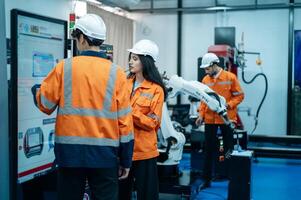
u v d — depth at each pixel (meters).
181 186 3.57
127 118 2.00
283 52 7.13
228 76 4.62
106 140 1.94
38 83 2.51
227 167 4.02
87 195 2.64
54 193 2.68
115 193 2.03
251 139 6.46
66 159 1.91
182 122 6.02
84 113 1.90
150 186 2.64
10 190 2.21
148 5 7.89
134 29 7.94
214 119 4.45
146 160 2.63
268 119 7.28
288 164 5.95
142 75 2.63
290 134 6.97
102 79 1.94
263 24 7.20
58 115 1.93
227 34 6.75
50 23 2.60
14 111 2.18
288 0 7.10
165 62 7.86
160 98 2.60
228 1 7.41
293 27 6.99
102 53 2.03
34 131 2.50
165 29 7.82
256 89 7.29
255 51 7.27
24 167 2.42
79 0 5.76
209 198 4.25
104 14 6.73
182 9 7.52
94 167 1.91
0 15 2.03
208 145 4.53
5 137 2.12
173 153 3.59
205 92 3.71
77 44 2.09
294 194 4.39
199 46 7.62
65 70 1.93
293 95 6.74
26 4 3.83
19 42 2.31
